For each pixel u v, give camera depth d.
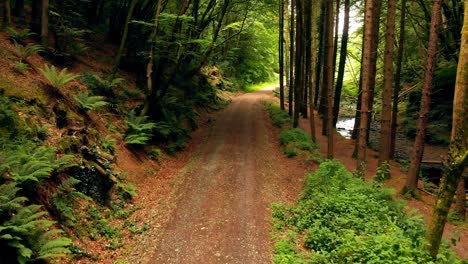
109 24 21.50
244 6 28.02
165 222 10.18
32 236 7.11
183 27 19.66
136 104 17.14
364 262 7.43
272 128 23.34
